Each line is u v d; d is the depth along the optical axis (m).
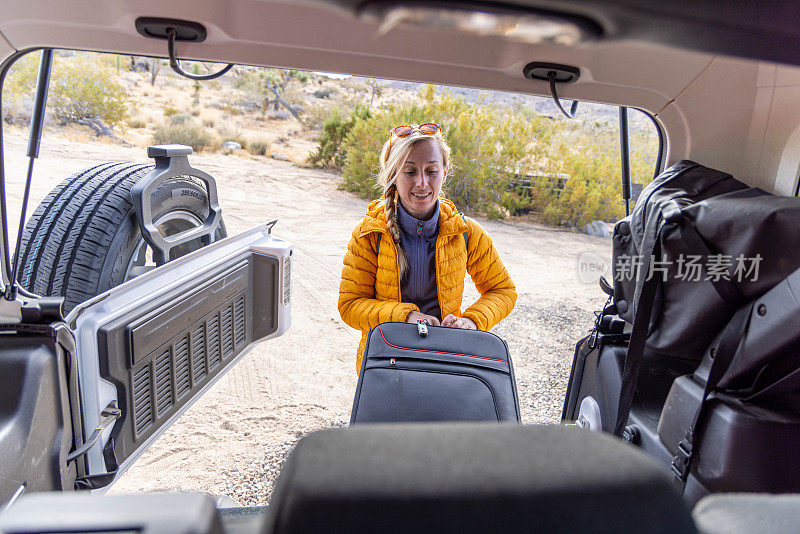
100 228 2.23
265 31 1.29
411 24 0.33
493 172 10.05
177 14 1.22
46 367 1.35
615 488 0.32
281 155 13.05
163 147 2.43
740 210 1.28
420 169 1.97
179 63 1.37
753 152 1.84
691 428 1.33
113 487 2.60
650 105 1.76
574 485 0.32
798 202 1.23
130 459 1.74
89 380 1.54
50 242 2.22
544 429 0.36
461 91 11.84
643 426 1.64
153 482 2.65
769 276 1.23
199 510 0.34
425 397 1.61
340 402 3.57
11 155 9.62
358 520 0.30
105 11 1.22
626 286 1.74
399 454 0.33
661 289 1.50
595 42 0.34
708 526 0.37
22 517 0.33
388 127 10.68
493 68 1.52
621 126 1.97
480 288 2.32
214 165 11.70
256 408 3.43
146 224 2.30
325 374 3.95
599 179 9.88
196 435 3.09
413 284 2.14
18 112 11.11
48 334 1.38
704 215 1.36
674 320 1.46
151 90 15.50
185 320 1.97
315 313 5.05
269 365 4.02
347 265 2.15
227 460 2.87
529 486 0.32
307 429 3.22
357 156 10.72
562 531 0.31
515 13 0.31
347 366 4.09
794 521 0.37
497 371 1.72
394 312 2.00
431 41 1.38
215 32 1.30
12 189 8.10
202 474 2.74
